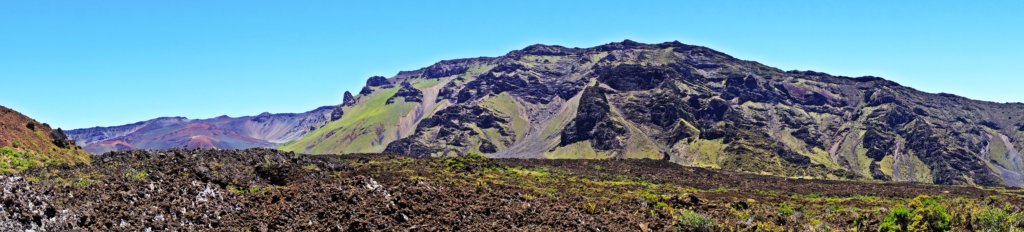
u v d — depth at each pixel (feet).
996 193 278.05
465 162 232.32
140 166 134.10
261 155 173.47
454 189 132.98
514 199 129.80
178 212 97.30
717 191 225.35
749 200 187.93
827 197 224.74
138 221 90.43
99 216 90.48
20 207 85.25
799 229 134.82
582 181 220.23
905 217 130.62
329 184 119.03
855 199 213.25
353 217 100.53
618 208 133.69
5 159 142.10
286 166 143.13
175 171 126.72
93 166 131.75
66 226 85.71
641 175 263.70
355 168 185.16
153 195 103.19
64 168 125.70
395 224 100.63
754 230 126.52
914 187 312.71
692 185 241.76
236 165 140.87
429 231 99.09
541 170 248.93
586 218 118.21
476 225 105.29
